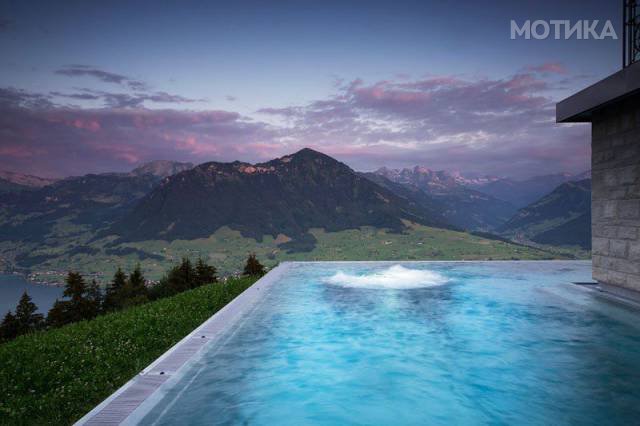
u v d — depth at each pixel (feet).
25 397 16.61
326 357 16.85
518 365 15.69
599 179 26.03
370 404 12.84
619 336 19.02
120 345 22.81
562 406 12.17
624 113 23.48
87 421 10.23
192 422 11.13
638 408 11.91
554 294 28.99
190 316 29.84
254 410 12.19
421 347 18.10
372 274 41.32
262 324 22.03
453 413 12.13
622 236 23.97
